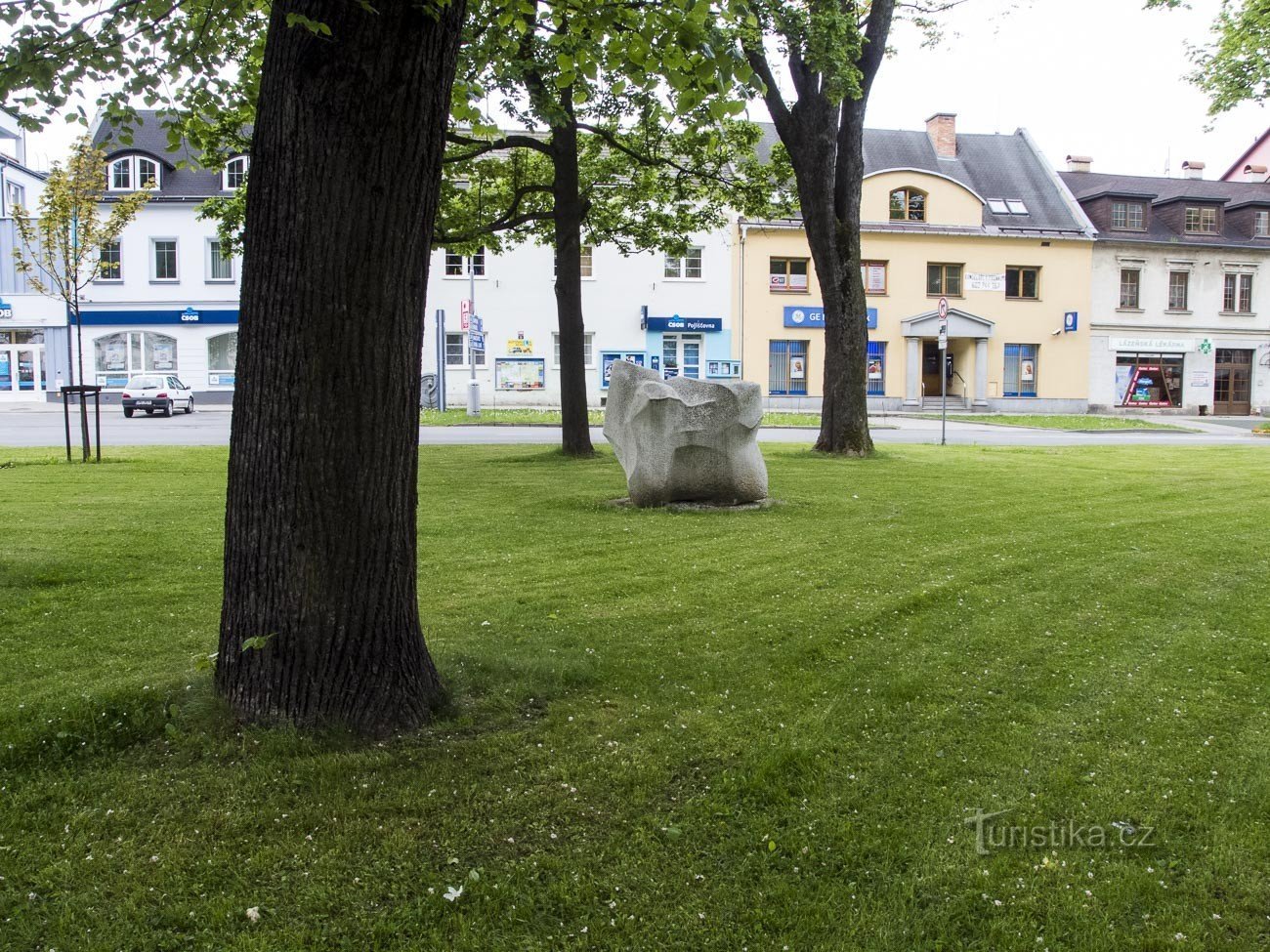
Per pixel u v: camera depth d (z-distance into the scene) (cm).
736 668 513
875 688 486
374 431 404
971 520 1004
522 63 1276
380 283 394
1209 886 317
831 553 820
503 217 1831
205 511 994
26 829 339
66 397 1505
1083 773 393
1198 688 491
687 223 2136
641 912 303
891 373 4484
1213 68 1764
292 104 374
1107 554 828
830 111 1752
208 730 398
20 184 4281
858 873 324
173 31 630
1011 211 4669
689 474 1070
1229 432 3369
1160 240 4694
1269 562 801
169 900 303
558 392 4206
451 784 373
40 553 755
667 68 498
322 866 320
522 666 495
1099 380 4712
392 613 419
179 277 4150
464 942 286
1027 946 287
